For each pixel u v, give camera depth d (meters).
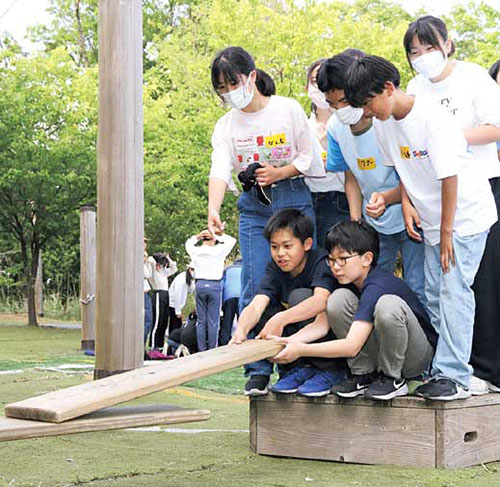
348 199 4.12
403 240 4.00
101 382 2.77
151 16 29.83
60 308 19.23
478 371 3.76
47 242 15.88
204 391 6.08
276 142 4.15
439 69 3.81
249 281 4.24
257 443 3.85
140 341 6.40
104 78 6.36
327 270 3.78
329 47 14.02
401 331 3.42
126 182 6.34
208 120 15.41
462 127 3.88
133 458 3.73
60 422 2.40
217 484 3.21
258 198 4.15
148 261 9.88
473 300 3.53
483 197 3.57
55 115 15.10
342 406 3.64
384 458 3.55
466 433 3.55
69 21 30.67
